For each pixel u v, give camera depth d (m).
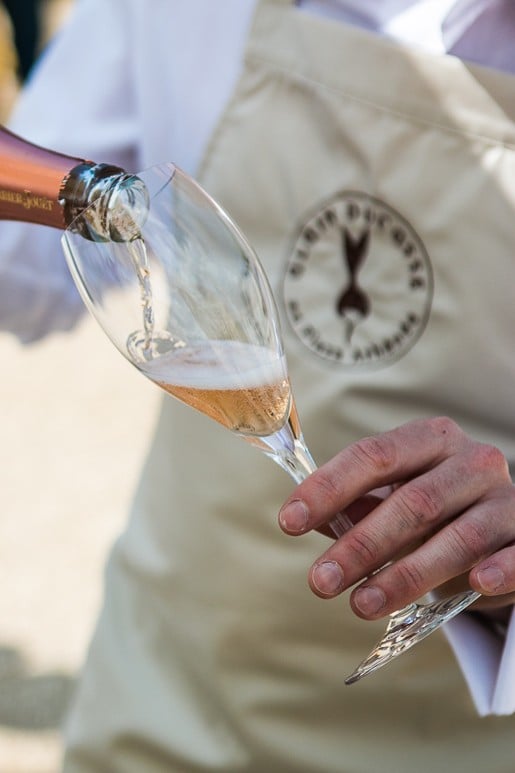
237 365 1.12
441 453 1.21
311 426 1.70
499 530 1.15
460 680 1.66
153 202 1.14
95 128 2.01
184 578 1.78
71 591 4.54
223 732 1.77
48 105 2.04
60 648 4.15
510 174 1.58
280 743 1.74
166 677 1.80
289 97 1.72
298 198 1.71
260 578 1.72
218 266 1.14
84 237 1.12
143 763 1.81
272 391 1.13
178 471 1.79
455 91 1.60
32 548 4.89
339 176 1.68
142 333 1.13
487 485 1.19
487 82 1.58
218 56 1.89
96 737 1.83
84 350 7.25
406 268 1.64
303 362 1.71
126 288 1.13
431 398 1.65
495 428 1.64
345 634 1.69
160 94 1.94
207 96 1.91
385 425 1.66
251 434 1.16
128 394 6.56
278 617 1.72
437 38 1.68
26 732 3.65
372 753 1.71
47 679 3.95
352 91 1.66
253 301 1.14
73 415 6.28
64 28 2.05
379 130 1.64
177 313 1.12
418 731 1.70
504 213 1.58
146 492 1.86
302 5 1.76
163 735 1.78
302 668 1.72
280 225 1.73
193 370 1.12
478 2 1.63
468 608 1.35
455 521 1.15
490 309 1.60
